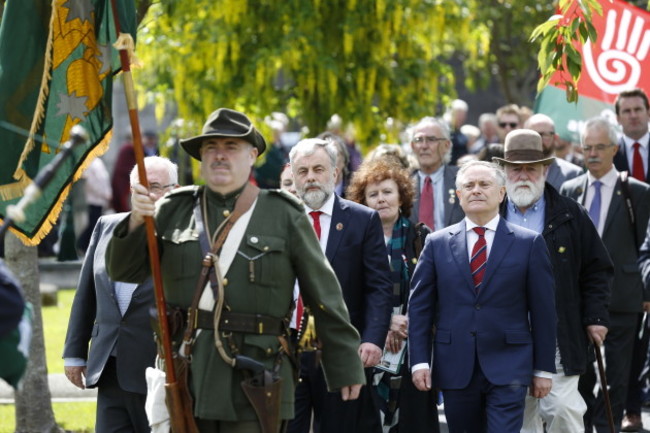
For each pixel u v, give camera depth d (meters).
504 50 45.09
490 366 14.46
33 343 18.33
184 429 11.04
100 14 12.49
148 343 14.01
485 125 37.03
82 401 21.23
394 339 15.53
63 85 12.64
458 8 28.05
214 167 11.26
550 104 23.19
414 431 15.70
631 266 18.94
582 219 16.62
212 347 11.01
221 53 26.39
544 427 17.09
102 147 12.78
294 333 14.28
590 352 17.14
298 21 26.92
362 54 27.83
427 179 20.38
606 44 22.70
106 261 11.15
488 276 14.62
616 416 18.88
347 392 11.91
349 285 14.71
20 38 12.62
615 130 19.16
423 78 28.47
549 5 42.38
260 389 10.95
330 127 30.61
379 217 14.95
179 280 11.15
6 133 12.72
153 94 28.34
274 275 11.20
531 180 16.55
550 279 14.66
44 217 12.95
